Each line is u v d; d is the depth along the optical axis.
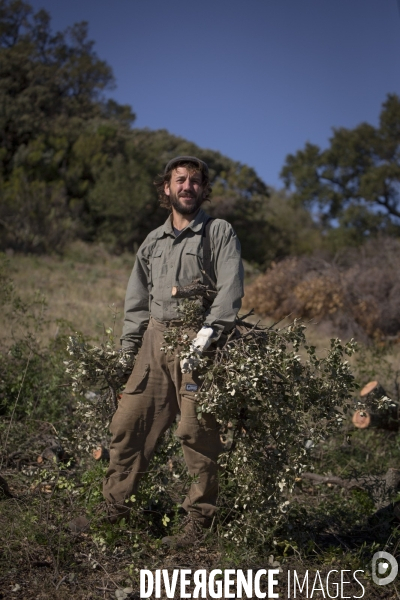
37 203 21.38
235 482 3.45
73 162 29.06
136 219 26.94
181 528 3.41
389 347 11.50
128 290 3.55
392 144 33.94
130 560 3.17
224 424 3.16
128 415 3.30
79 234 25.17
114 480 3.37
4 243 19.92
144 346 3.37
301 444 3.18
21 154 27.64
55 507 3.58
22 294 10.96
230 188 43.38
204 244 3.29
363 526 3.77
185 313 3.20
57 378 5.07
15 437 4.45
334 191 35.16
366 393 5.17
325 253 17.09
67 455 4.39
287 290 13.62
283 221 40.19
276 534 3.37
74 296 12.20
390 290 12.79
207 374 3.04
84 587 2.92
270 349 3.12
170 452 3.71
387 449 5.15
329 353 3.29
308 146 35.78
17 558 3.08
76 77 45.34
